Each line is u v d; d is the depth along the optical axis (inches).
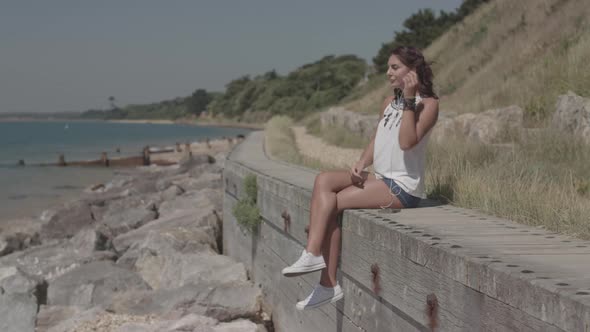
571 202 242.2
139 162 1717.5
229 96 7859.3
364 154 221.5
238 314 350.9
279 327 334.6
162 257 463.8
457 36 1282.0
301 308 213.0
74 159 2059.5
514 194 247.0
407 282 174.7
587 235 197.6
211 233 532.1
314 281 276.2
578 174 358.9
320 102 4498.0
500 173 340.8
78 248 541.6
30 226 722.2
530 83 660.7
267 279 360.5
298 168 466.3
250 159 596.7
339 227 222.1
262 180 364.5
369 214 208.5
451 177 286.8
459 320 148.9
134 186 973.2
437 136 569.3
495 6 1196.5
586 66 600.7
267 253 359.9
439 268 157.4
